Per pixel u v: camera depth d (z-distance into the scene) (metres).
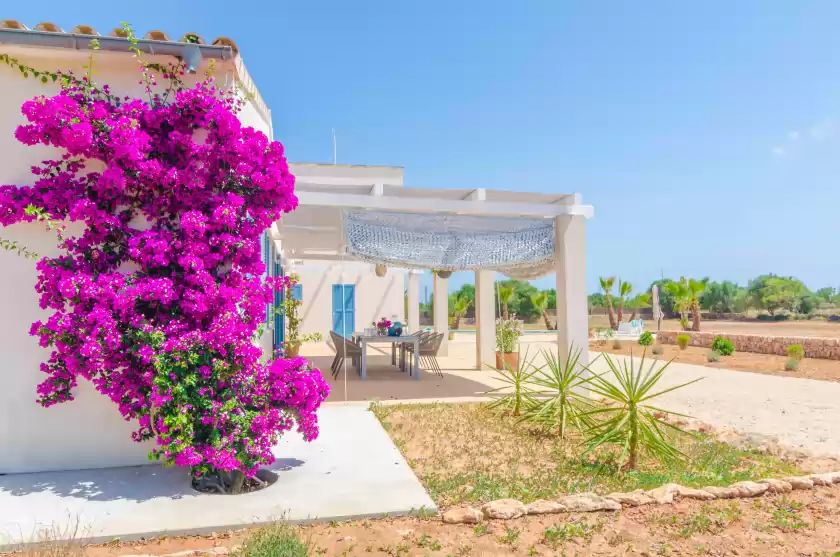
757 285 42.59
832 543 3.58
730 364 14.52
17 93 4.84
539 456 5.65
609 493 4.58
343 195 7.47
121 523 3.70
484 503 4.24
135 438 4.57
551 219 8.58
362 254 7.73
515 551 3.43
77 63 4.87
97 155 4.49
